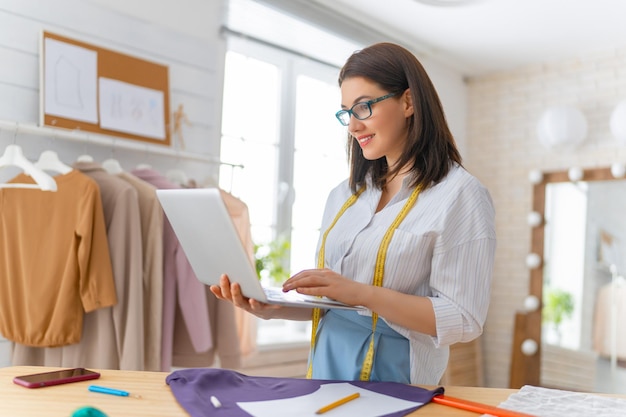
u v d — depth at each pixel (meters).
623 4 3.40
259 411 0.99
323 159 4.01
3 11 2.34
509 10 3.52
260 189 3.65
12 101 2.36
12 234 2.21
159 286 2.36
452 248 1.29
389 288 1.36
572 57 4.24
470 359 4.30
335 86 4.10
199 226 1.18
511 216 4.47
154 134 2.76
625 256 3.92
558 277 4.16
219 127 3.10
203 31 3.04
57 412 0.97
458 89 4.66
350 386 1.19
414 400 1.09
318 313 1.48
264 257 3.41
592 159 4.12
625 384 3.85
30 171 2.12
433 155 1.38
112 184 2.33
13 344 2.23
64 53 2.47
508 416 1.00
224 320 2.57
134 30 2.74
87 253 2.18
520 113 4.47
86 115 2.52
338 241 1.47
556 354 4.10
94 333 2.27
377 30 3.77
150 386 1.15
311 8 3.39
